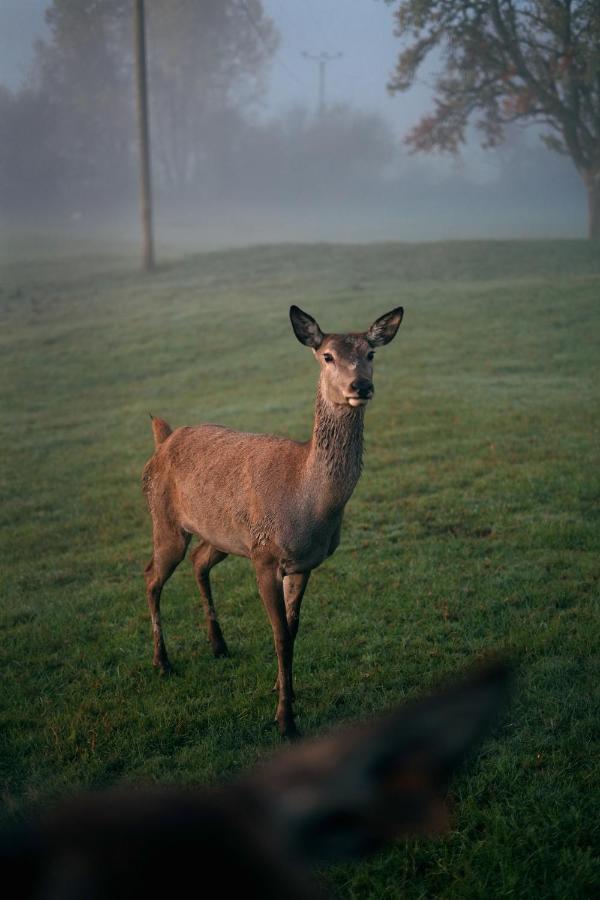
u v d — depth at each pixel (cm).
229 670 621
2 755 522
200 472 611
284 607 558
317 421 542
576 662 573
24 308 3086
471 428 1275
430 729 56
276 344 2141
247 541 574
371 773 56
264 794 57
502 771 448
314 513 545
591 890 365
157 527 658
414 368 1748
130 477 1236
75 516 1082
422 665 593
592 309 2122
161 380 1930
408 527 898
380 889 369
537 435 1206
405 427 1313
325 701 554
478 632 642
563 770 448
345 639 648
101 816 53
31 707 584
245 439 614
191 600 769
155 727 540
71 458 1379
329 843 55
